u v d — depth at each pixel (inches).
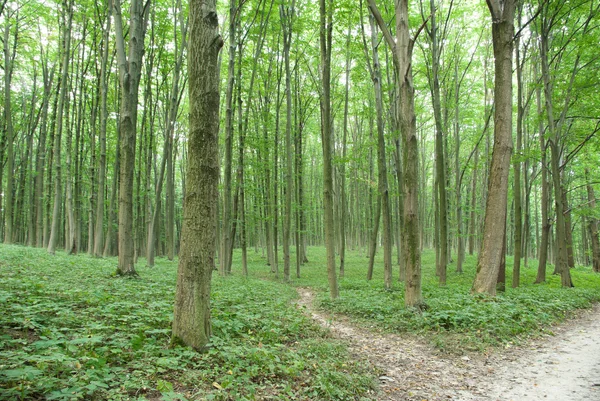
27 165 1146.0
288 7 684.7
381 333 307.3
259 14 721.6
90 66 870.4
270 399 151.3
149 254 720.3
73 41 825.5
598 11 554.3
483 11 755.4
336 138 1244.5
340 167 826.2
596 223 1033.5
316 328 288.5
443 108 835.4
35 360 132.3
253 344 219.0
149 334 204.8
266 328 250.2
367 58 581.9
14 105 1119.0
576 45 565.6
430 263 1019.9
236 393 143.3
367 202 1146.7
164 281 434.6
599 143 652.1
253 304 339.6
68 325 195.0
